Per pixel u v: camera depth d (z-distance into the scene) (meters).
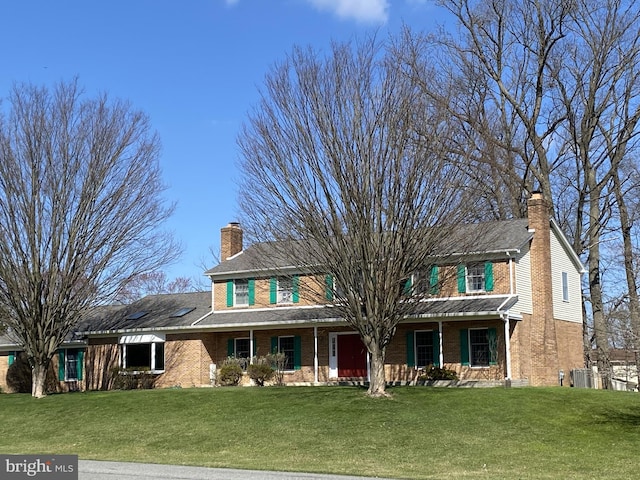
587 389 30.30
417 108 27.77
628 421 24.83
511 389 29.88
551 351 35.66
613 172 42.47
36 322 34.78
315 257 28.70
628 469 18.95
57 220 34.72
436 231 27.70
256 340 39.34
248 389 32.28
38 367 35.09
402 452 21.62
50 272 34.84
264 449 22.53
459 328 35.00
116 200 35.59
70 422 28.20
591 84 42.06
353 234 27.62
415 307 31.27
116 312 44.31
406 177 27.30
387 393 28.62
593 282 43.88
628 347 31.11
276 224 28.56
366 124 27.34
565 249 39.72
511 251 34.19
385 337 28.61
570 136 45.25
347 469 19.14
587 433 23.52
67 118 34.94
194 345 39.44
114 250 35.84
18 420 29.41
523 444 22.30
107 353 41.91
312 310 37.62
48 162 34.41
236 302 40.16
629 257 39.91
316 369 36.47
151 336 40.44
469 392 29.31
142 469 18.83
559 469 19.14
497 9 43.88
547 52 42.81
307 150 27.61
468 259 34.06
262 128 28.41
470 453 21.30
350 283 28.16
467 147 35.84
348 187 27.38
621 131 41.94
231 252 42.44
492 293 34.62
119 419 27.89
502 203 44.78
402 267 27.70
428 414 25.83
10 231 34.09
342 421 25.30
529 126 43.84
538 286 35.94
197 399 30.08
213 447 23.09
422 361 35.53
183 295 45.03
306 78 27.70
